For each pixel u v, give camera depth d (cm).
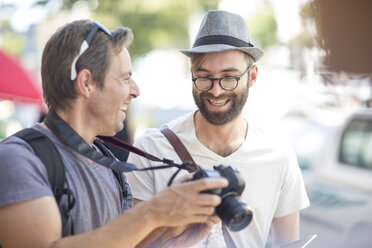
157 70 1208
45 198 125
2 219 123
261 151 204
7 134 736
